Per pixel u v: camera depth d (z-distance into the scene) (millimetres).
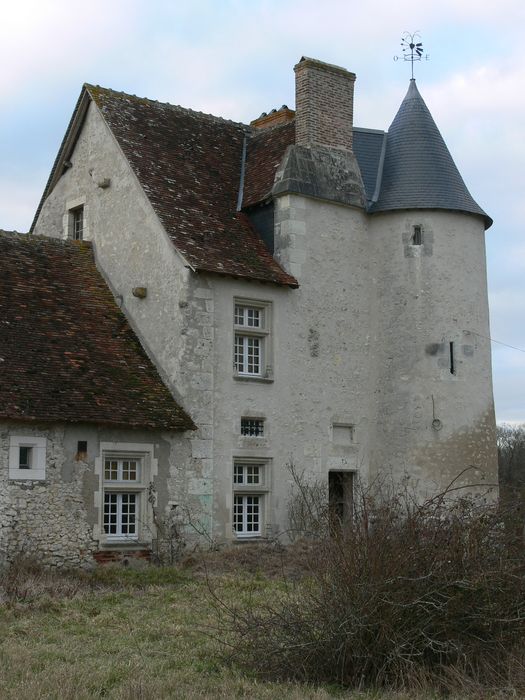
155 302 19922
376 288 22125
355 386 21688
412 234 21844
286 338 20594
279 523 19969
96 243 21969
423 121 22953
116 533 18047
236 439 19531
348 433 21531
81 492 17281
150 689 8875
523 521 9953
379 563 9414
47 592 14453
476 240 22344
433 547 9562
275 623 9875
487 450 21688
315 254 21281
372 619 9367
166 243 19766
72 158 23188
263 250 21031
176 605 13617
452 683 9078
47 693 8641
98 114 22219
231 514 19266
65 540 16969
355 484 20172
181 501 18578
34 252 20953
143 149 21484
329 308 21422
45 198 24234
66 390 17578
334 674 9539
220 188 22000
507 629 9578
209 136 23312
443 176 22266
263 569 17062
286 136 22703
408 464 21109
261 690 9047
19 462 16672
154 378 19359
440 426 21109
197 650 10734
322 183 21500
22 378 17266
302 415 20656
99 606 13508
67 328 19297
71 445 17250
